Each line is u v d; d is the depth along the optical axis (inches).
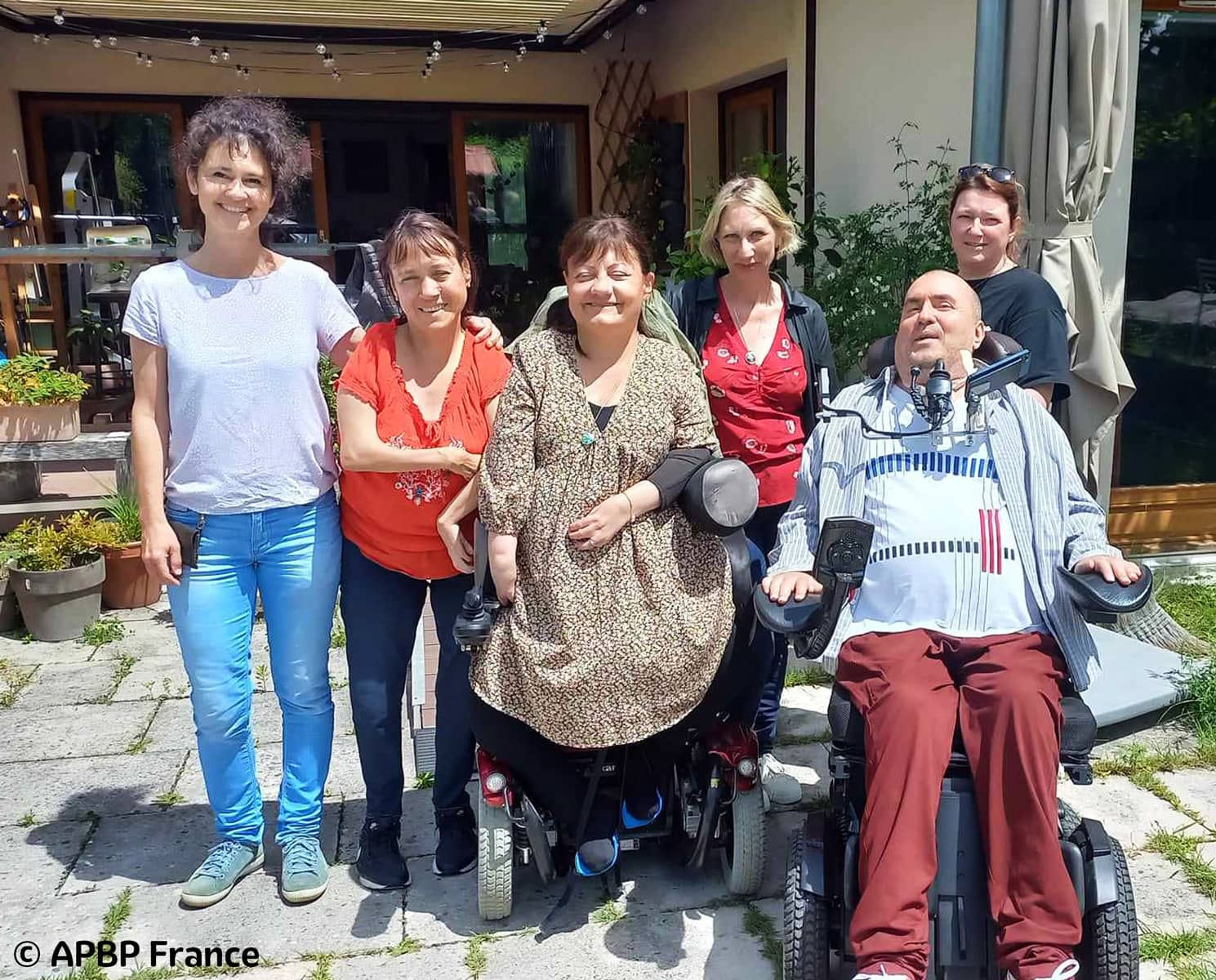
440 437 102.5
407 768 138.9
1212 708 141.6
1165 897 107.6
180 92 314.5
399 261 100.0
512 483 94.7
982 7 149.3
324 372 199.0
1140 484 207.0
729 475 93.6
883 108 217.0
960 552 92.4
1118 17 148.8
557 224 351.3
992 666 86.8
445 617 107.3
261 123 99.8
